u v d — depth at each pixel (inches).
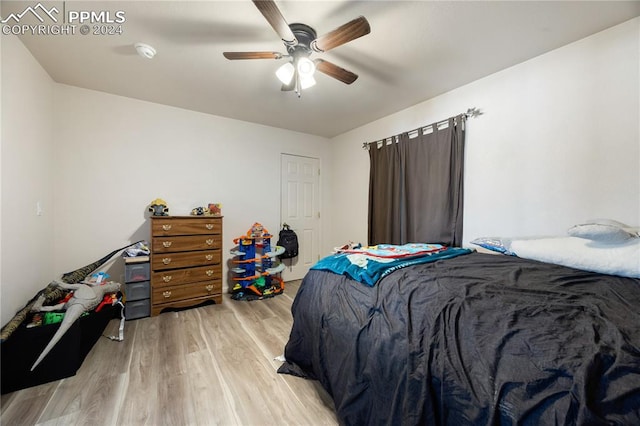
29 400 54.7
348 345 49.3
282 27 54.1
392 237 121.6
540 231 77.4
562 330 31.6
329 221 169.8
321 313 58.7
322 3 57.8
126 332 87.0
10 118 64.0
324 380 55.3
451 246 98.1
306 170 159.6
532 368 27.9
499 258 70.0
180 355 73.2
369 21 63.2
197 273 110.0
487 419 27.3
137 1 57.3
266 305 114.0
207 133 126.6
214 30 66.9
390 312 45.8
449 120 98.3
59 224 95.3
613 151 65.2
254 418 51.2
